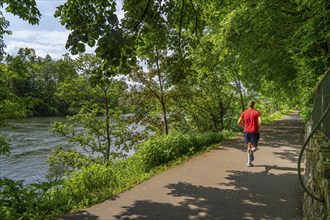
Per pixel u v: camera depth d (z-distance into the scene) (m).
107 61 4.92
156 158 8.34
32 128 41.75
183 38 7.02
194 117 15.44
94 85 5.28
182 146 9.80
